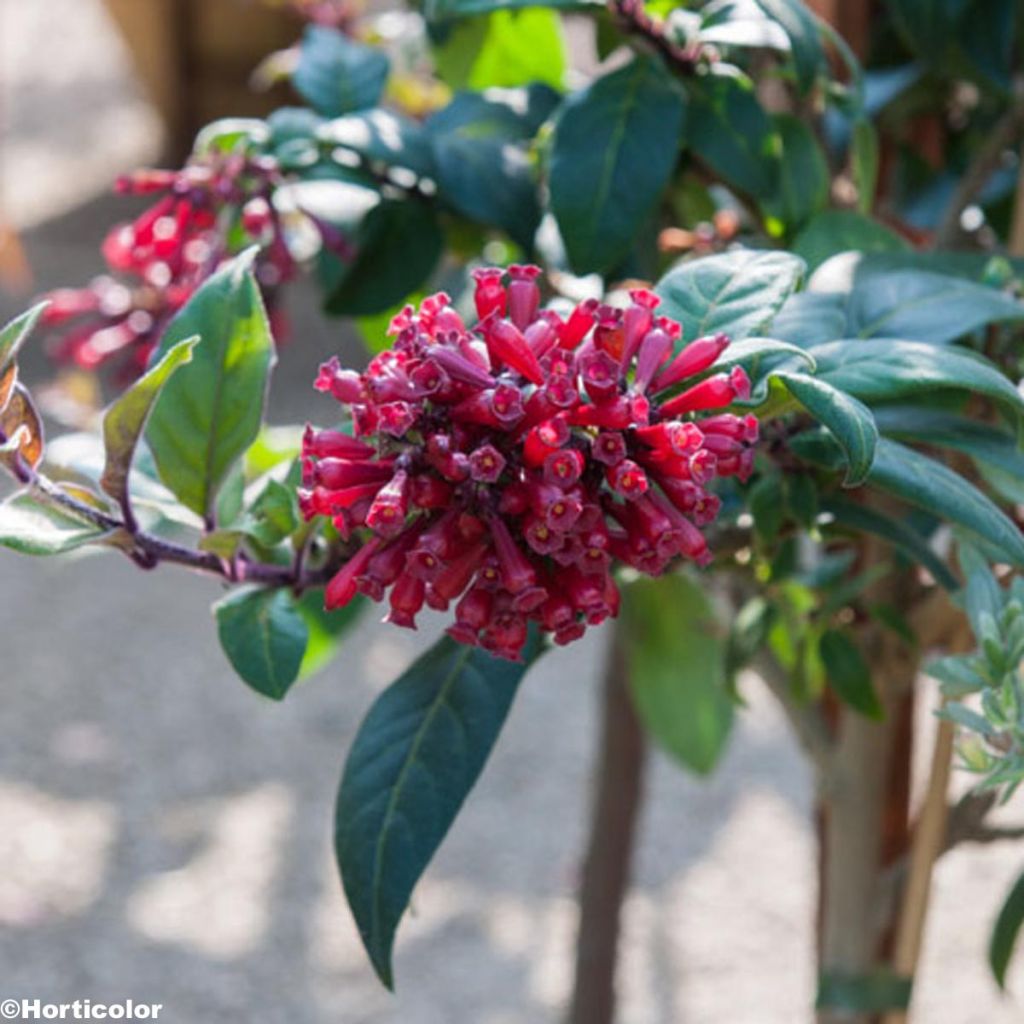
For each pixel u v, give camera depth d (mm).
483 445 678
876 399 758
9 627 3111
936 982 2131
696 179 942
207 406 758
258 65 3988
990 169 952
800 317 770
